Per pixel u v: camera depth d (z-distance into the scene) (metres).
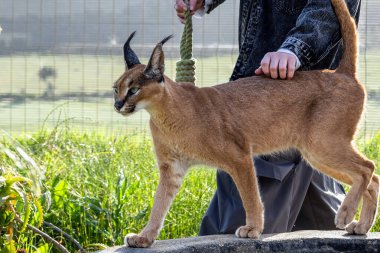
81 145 9.46
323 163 6.15
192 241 5.72
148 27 14.20
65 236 7.11
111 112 13.58
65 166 8.26
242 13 6.85
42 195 7.04
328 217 6.84
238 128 6.03
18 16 14.73
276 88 6.16
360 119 6.21
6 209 5.94
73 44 14.41
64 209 7.40
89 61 14.47
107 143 10.28
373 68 13.29
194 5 6.72
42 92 14.40
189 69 6.34
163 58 5.88
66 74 14.57
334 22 6.21
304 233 5.95
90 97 14.25
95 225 7.28
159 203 5.97
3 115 13.83
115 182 7.87
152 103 5.86
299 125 6.19
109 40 14.55
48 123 13.30
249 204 5.91
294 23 6.55
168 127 5.91
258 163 6.45
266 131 6.14
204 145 5.91
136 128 10.89
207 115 5.95
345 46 6.27
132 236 5.71
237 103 6.09
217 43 13.46
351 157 6.09
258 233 5.84
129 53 6.13
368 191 6.16
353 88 6.19
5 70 14.68
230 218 6.41
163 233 7.55
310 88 6.18
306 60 6.14
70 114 13.59
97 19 14.58
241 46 6.86
